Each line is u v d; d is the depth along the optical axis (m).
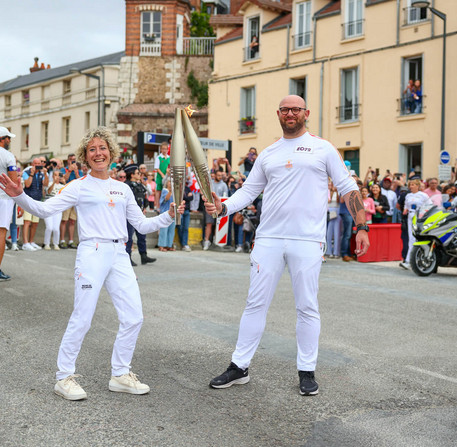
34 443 3.66
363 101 25.50
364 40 25.36
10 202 8.49
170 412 4.22
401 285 10.31
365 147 25.50
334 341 6.31
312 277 4.71
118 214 4.57
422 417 4.24
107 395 4.54
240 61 29.95
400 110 24.30
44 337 6.17
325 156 4.73
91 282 4.42
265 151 4.91
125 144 35.56
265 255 4.77
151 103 35.94
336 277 11.14
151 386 4.78
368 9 25.19
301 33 27.69
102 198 4.50
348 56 25.88
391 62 24.55
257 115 29.25
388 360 5.64
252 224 15.62
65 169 15.99
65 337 4.46
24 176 13.82
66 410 4.21
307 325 4.74
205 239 16.42
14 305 7.64
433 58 23.27
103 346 5.87
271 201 4.78
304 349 4.77
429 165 23.47
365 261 14.42
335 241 14.80
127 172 12.16
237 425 4.02
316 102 27.08
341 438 3.85
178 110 4.80
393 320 7.39
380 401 4.55
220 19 30.98
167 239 15.44
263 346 6.05
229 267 12.11
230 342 6.15
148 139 17.94
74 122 41.28
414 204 12.68
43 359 5.41
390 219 16.23
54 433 3.81
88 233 4.47
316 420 4.15
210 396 4.58
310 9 27.39
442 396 4.68
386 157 24.80
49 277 9.90
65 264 11.65
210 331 6.59
